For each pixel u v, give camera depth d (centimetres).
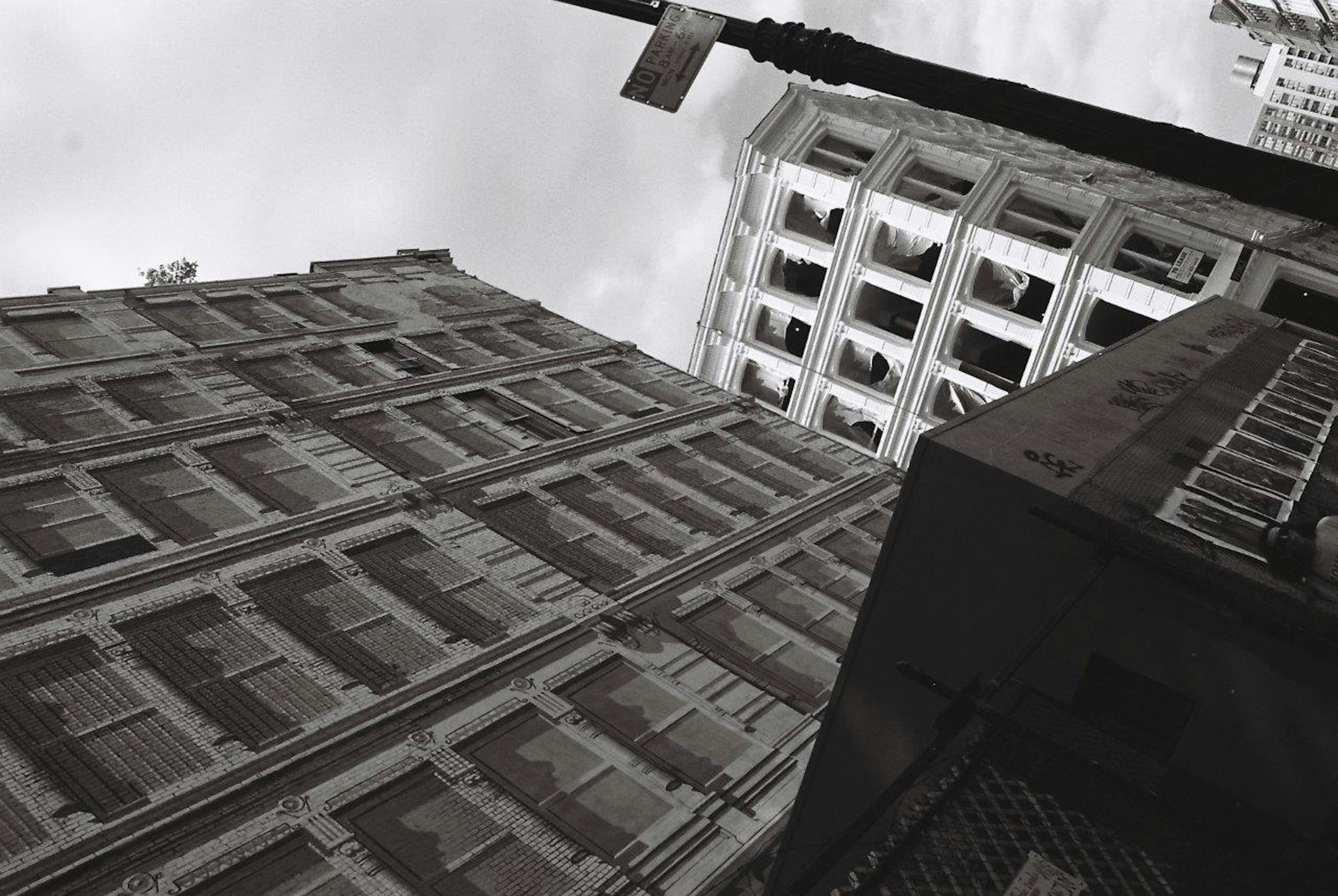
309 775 1741
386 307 3916
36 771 1627
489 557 2505
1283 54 11288
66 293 3253
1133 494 1019
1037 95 903
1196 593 913
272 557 2272
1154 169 863
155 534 2259
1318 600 881
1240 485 1106
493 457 3022
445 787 1805
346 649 2061
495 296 4350
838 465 3750
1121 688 1004
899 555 1067
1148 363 1566
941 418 4228
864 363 4553
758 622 2611
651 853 1777
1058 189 3859
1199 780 898
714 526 3039
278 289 3788
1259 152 823
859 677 1107
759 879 1783
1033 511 970
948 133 4606
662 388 3928
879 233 4300
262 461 2650
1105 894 820
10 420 2542
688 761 2022
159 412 2764
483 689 2048
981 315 4000
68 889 1470
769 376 4888
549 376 3728
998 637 1024
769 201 4544
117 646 1911
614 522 2884
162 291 3481
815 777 1153
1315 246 3859
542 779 1883
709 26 1079
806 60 1015
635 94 1108
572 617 2362
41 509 2248
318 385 3169
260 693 1894
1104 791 898
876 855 863
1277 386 1559
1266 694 899
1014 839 862
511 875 1677
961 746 1009
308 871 1596
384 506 2586
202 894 1520
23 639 1861
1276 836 809
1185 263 3562
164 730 1759
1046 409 1232
